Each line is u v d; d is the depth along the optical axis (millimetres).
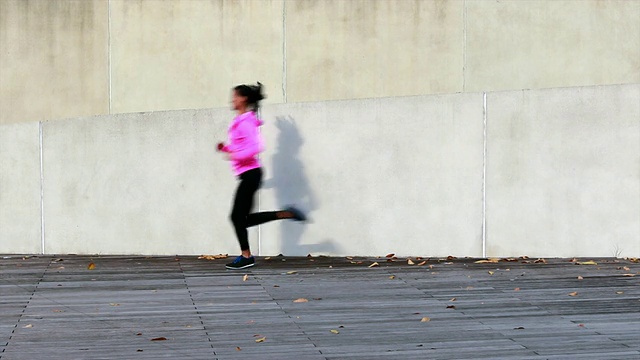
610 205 9602
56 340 5715
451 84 15234
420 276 8359
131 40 15422
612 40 15234
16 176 10336
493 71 15250
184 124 10070
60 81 15461
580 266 8969
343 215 9906
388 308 6734
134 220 10156
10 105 15484
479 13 15211
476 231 9758
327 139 9914
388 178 9852
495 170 9727
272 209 9953
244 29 15312
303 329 6004
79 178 10234
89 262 9516
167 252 10109
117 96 15453
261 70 15312
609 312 6492
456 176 9773
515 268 8852
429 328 5996
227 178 10016
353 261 9516
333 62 15258
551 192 9656
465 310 6625
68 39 15461
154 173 10117
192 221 10078
